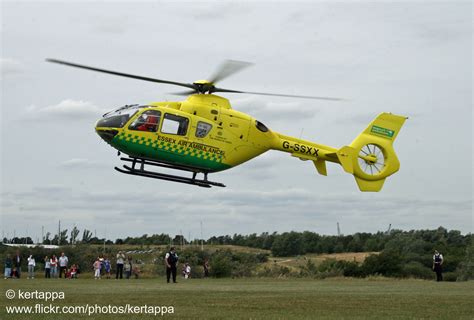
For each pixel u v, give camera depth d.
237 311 17.81
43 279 40.91
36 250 63.09
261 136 34.59
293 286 31.19
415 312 17.70
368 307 19.00
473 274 63.09
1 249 67.62
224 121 33.28
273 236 130.25
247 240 130.75
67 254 60.56
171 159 32.38
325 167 37.59
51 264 44.25
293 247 117.75
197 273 51.84
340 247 119.31
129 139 31.25
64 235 95.69
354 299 21.81
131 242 122.56
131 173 32.22
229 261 54.12
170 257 34.34
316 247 119.50
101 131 31.31
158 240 123.50
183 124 32.19
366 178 38.78
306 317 16.41
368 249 116.69
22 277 45.06
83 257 60.53
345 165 37.47
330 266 56.62
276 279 44.72
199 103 32.91
